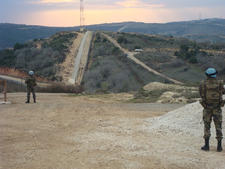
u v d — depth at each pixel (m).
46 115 11.09
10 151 6.02
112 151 5.92
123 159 5.33
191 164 4.98
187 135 7.23
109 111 12.22
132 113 11.59
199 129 7.43
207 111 6.00
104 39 135.38
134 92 22.44
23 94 22.52
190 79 65.12
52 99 19.02
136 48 117.31
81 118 10.32
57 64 93.31
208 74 6.02
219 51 100.25
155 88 21.19
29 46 120.06
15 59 98.12
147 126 8.53
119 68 78.31
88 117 10.52
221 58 81.06
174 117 8.66
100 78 68.88
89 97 20.27
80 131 8.05
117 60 91.94
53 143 6.71
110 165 5.02
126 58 93.00
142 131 7.91
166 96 17.55
